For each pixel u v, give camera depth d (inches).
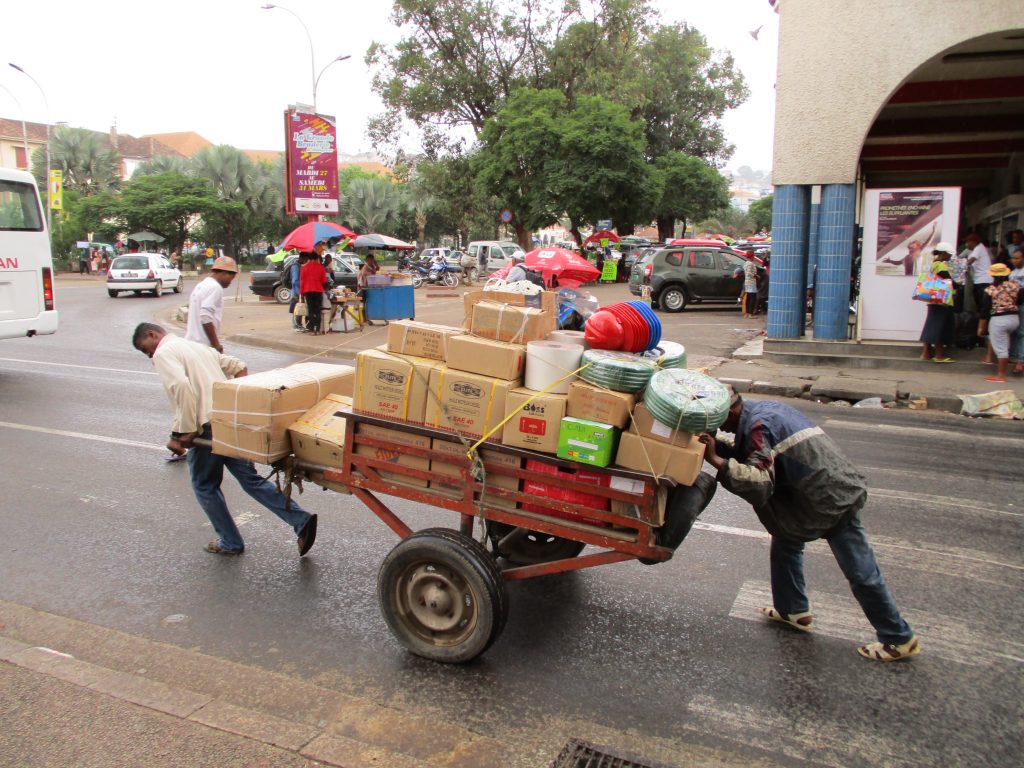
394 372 152.6
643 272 861.2
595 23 1434.5
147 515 231.5
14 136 2406.5
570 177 1247.5
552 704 139.5
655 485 133.1
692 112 1873.8
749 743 129.2
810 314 678.5
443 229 2608.3
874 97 471.2
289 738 123.5
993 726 134.3
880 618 152.4
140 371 475.2
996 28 446.3
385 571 153.2
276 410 169.9
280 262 1046.4
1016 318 423.2
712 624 169.6
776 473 149.0
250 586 186.5
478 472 145.8
